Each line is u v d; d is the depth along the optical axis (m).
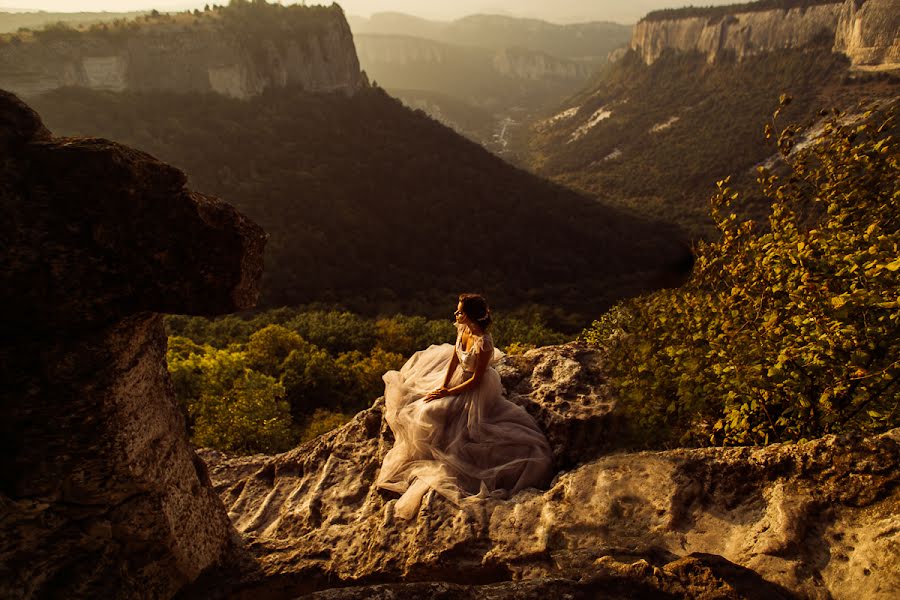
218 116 104.81
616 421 2.43
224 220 2.15
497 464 3.20
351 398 25.83
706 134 169.88
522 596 1.93
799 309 3.56
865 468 2.27
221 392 17.98
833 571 1.99
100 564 2.36
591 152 198.00
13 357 2.03
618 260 94.06
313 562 2.83
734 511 2.35
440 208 97.88
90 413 2.11
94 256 2.02
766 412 3.48
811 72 164.00
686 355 3.21
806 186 4.14
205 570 2.86
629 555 2.19
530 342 35.25
